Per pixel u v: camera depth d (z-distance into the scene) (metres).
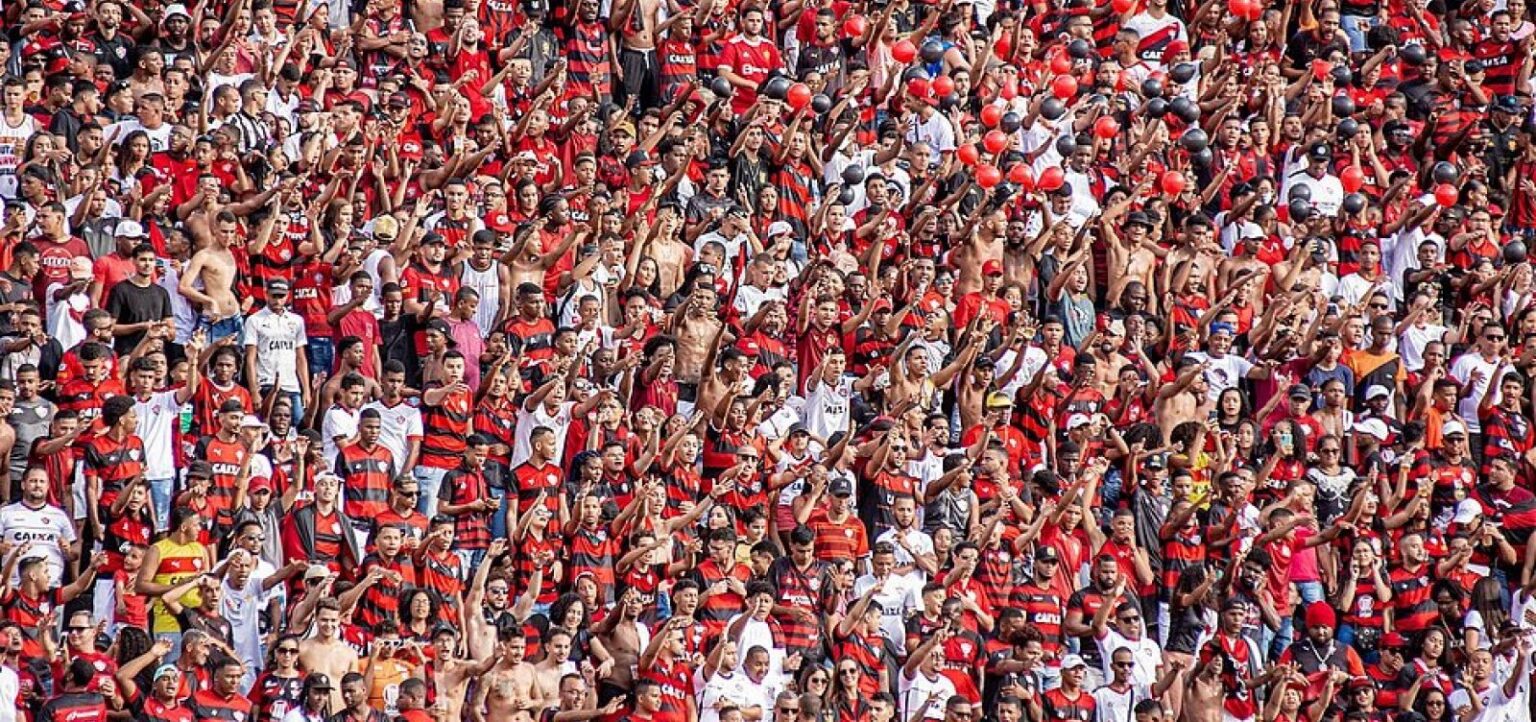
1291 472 78.88
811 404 75.69
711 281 75.50
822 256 80.00
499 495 69.81
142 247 69.69
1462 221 90.56
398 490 66.75
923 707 68.75
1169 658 72.75
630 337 74.50
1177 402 79.06
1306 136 90.81
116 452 64.88
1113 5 90.06
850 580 70.38
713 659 66.81
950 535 72.12
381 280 72.75
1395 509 79.12
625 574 68.81
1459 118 93.50
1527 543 79.88
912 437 74.62
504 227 76.12
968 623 70.44
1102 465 75.69
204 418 67.81
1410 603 77.25
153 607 62.72
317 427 70.38
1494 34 96.00
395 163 76.12
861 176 82.50
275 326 70.38
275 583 64.19
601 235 77.31
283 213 72.38
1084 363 78.06
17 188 71.94
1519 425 82.62
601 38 84.19
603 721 65.75
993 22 90.62
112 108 74.12
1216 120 88.44
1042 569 72.25
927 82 85.38
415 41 80.38
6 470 64.56
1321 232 87.25
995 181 80.69
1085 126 87.00
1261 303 85.12
